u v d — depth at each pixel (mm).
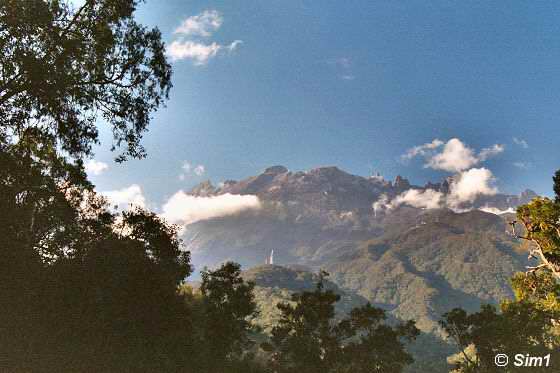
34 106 25531
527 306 46312
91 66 26141
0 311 28000
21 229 28797
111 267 32219
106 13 26234
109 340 31641
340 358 56562
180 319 36938
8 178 27531
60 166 29656
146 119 28422
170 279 37188
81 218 32656
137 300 32719
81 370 30078
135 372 33188
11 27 23359
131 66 27250
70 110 26734
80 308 30406
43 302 29484
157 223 36562
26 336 28594
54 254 31188
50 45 24609
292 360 57469
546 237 41812
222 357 53000
